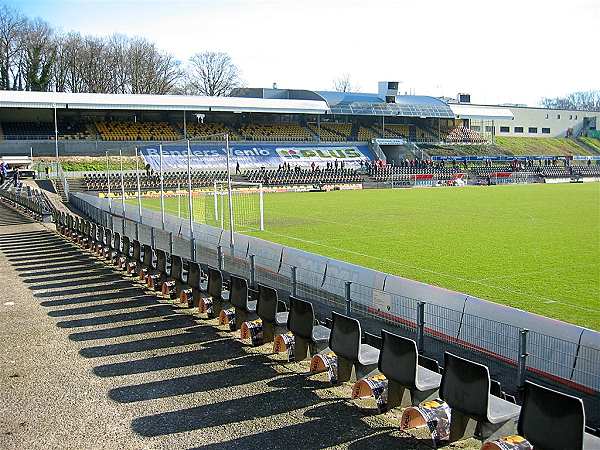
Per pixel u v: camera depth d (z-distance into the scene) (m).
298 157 66.19
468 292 14.70
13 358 9.78
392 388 7.51
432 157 72.50
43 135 58.31
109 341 10.60
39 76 79.88
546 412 5.59
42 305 13.12
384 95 76.75
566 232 25.75
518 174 69.38
